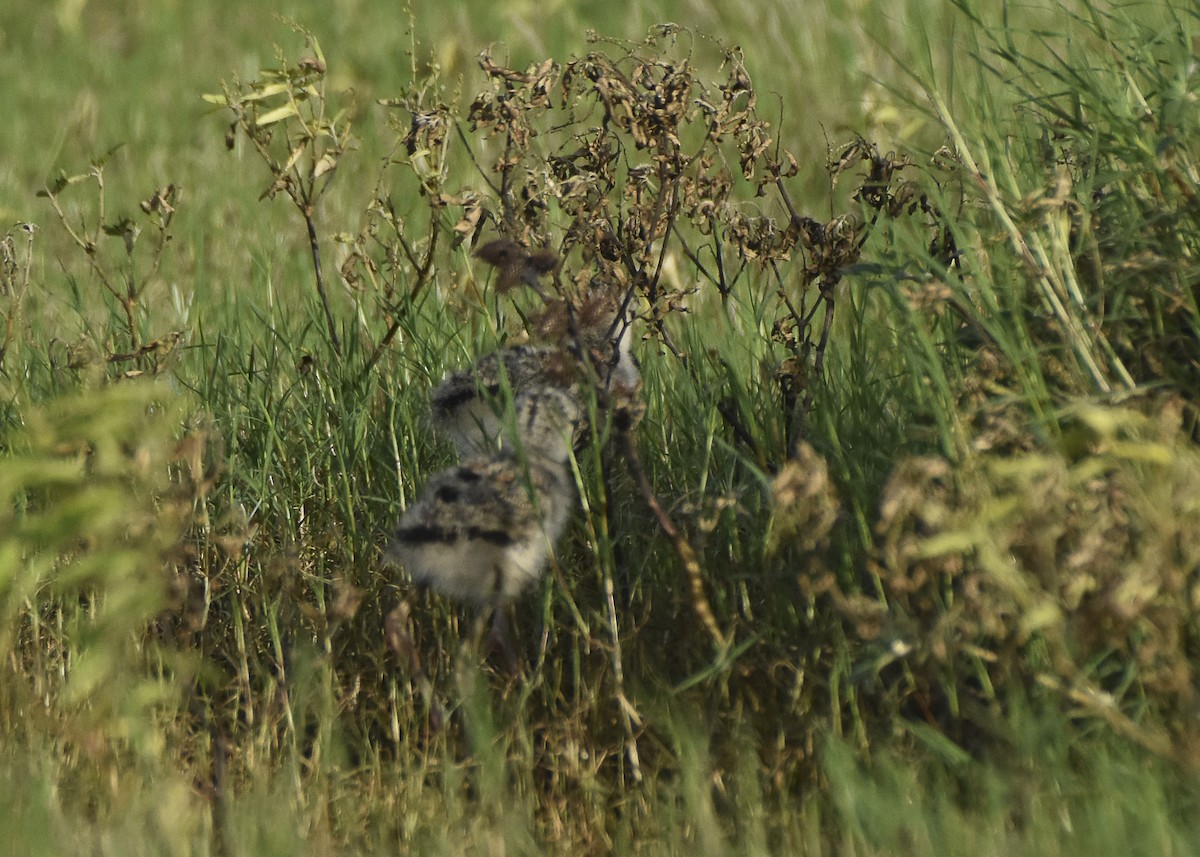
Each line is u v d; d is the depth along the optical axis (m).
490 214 10.34
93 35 25.47
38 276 15.62
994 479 8.05
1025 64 13.00
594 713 9.35
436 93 11.38
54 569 10.31
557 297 10.18
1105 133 9.65
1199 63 9.87
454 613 10.23
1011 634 8.09
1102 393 8.26
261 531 10.77
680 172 9.88
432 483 9.36
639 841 8.52
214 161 19.11
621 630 9.78
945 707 8.57
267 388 11.57
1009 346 8.46
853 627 8.88
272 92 11.17
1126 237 8.89
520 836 8.49
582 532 10.25
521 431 9.63
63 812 8.71
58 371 12.00
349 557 10.50
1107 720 7.85
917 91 16.67
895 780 8.02
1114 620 7.58
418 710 9.84
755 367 11.12
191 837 8.45
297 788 8.91
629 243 10.10
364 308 13.56
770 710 9.06
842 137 17.47
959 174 9.73
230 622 10.52
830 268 10.12
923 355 9.19
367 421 11.17
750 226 10.23
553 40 21.58
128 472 8.98
